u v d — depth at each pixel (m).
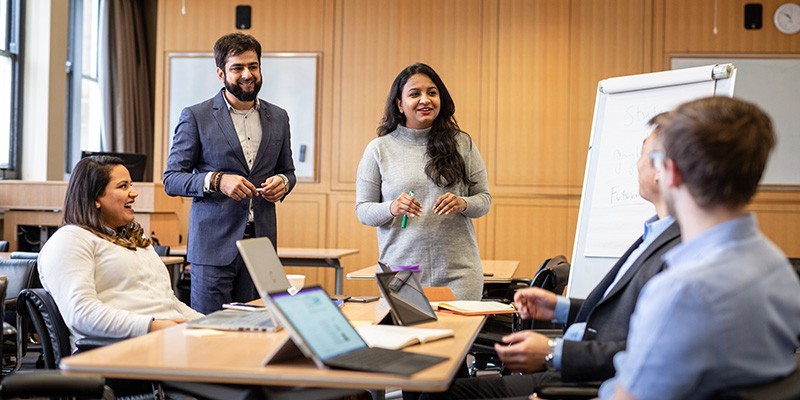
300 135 8.41
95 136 9.78
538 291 2.35
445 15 8.27
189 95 8.44
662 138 1.48
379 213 3.19
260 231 3.56
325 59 8.38
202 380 1.63
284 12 8.42
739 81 7.97
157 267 3.06
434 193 3.30
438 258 3.28
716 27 8.00
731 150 1.37
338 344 1.76
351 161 8.35
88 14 9.59
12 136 8.11
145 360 1.71
